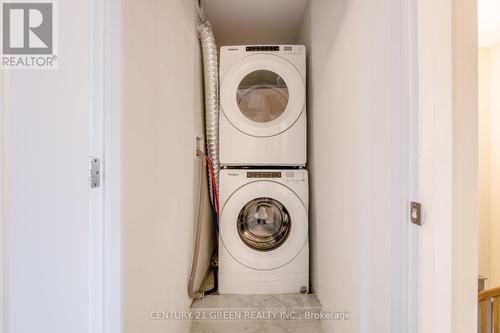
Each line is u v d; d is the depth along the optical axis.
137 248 0.94
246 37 2.73
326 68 1.62
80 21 0.71
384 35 0.96
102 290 0.80
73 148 0.67
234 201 1.89
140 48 0.96
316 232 1.84
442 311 0.75
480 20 2.21
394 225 0.90
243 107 2.09
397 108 0.89
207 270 2.17
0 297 0.48
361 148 1.12
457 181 0.77
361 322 1.12
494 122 2.66
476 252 0.77
